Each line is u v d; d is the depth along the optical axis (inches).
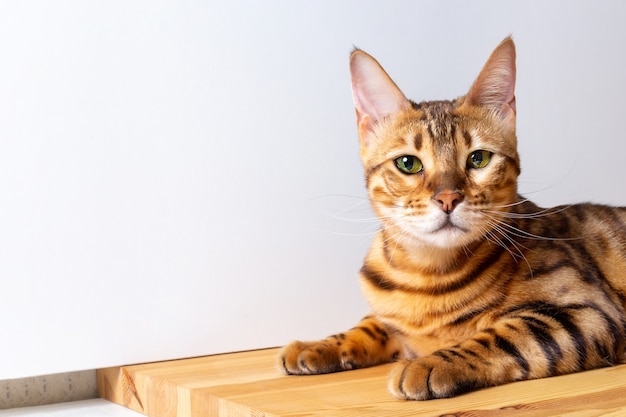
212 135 40.4
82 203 38.3
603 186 48.1
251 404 31.6
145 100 39.2
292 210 41.9
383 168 33.9
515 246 33.9
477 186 33.2
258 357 39.7
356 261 43.3
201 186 40.2
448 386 30.7
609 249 35.5
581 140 47.5
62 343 38.1
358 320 43.3
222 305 40.7
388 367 35.6
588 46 47.6
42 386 38.7
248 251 41.1
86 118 38.3
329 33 42.3
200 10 40.0
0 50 37.0
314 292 42.4
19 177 37.3
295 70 41.8
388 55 43.2
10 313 37.3
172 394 34.9
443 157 33.1
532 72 46.1
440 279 33.8
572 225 35.8
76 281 38.2
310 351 35.1
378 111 34.6
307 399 31.9
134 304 39.2
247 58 40.9
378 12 43.1
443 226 32.7
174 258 39.8
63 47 37.9
